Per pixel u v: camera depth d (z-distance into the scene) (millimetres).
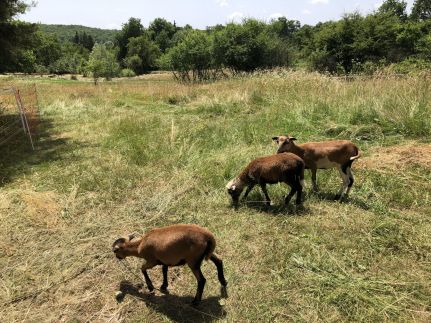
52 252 3324
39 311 2682
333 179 4402
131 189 4457
